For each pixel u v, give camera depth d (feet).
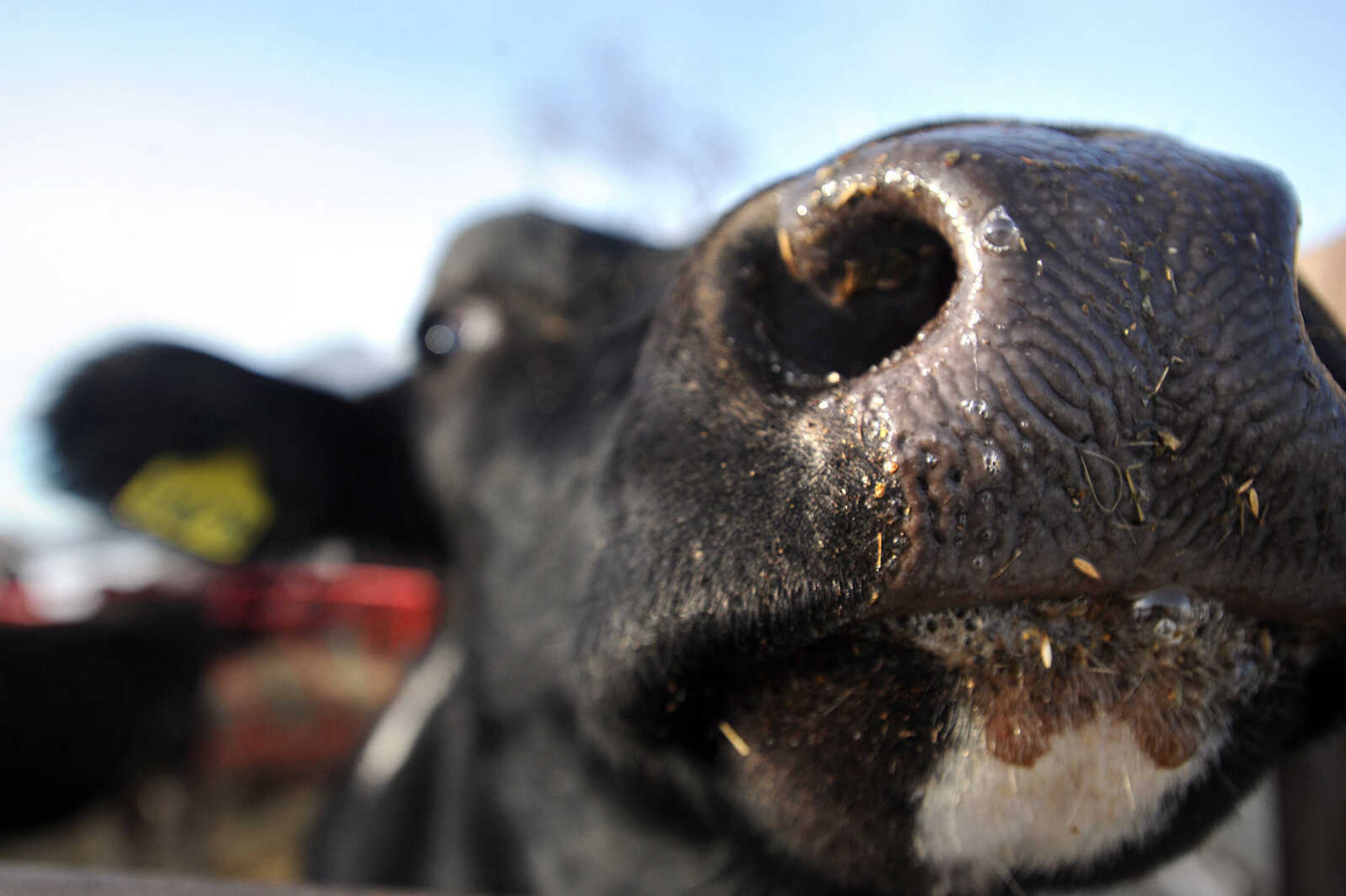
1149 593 0.58
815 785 0.67
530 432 1.40
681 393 0.67
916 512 0.55
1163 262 0.55
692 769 0.98
